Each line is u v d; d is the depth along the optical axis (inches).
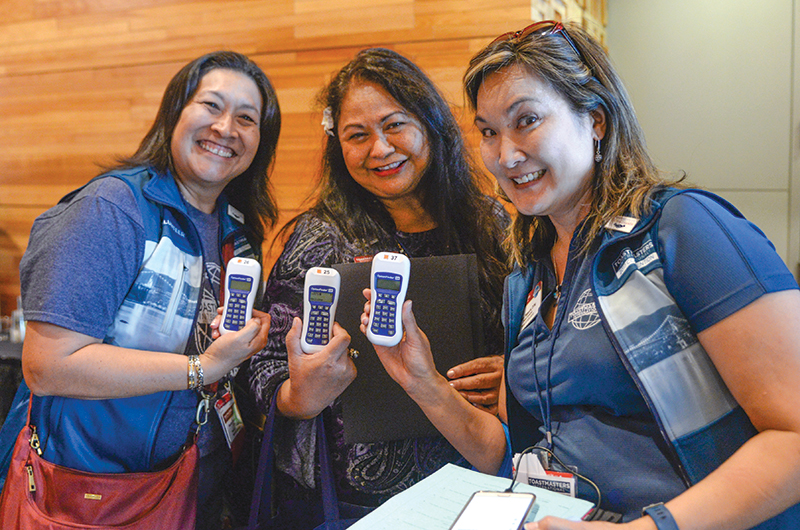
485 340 51.2
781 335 25.5
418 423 46.1
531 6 56.4
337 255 51.8
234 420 51.1
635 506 30.1
